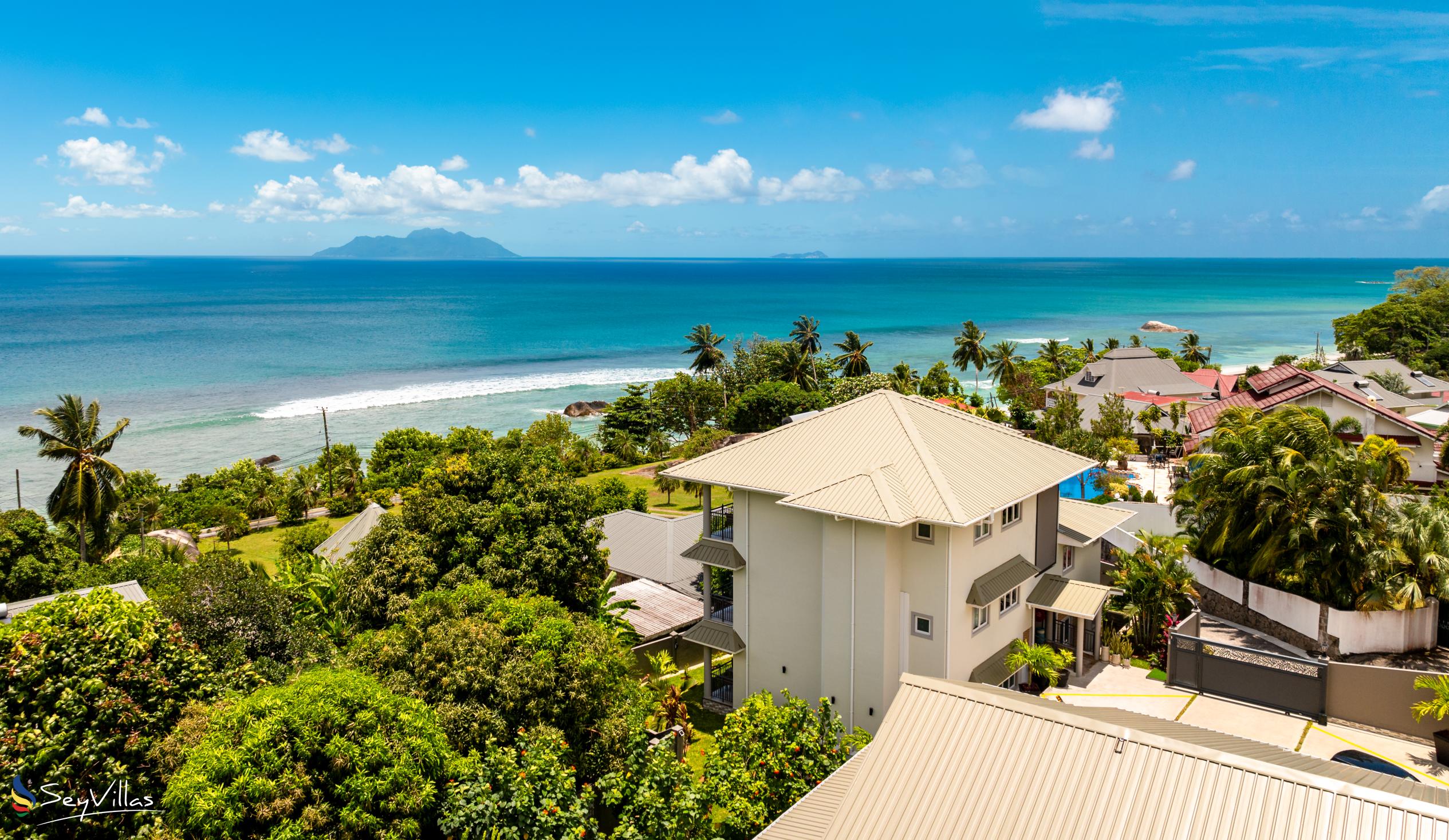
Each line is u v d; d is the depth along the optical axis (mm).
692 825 19891
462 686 21844
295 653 26828
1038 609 33406
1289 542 33250
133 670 19484
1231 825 13664
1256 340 189875
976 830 14891
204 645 25594
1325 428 34562
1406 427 57062
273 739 16984
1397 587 31438
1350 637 31625
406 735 18625
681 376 101375
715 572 38188
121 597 21500
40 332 196750
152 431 101312
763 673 31188
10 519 40781
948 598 26641
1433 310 118062
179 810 16344
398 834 17172
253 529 70062
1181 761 14586
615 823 23516
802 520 29453
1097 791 14703
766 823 20500
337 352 167500
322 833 16656
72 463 52219
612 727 22734
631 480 79625
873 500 26391
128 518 63312
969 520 25109
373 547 31438
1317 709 27594
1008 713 16328
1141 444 76750
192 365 149625
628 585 41531
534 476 34094
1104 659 33125
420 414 112125
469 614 25000
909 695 17438
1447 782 23297
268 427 104062
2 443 94812
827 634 28234
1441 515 32219
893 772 16281
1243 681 29062
